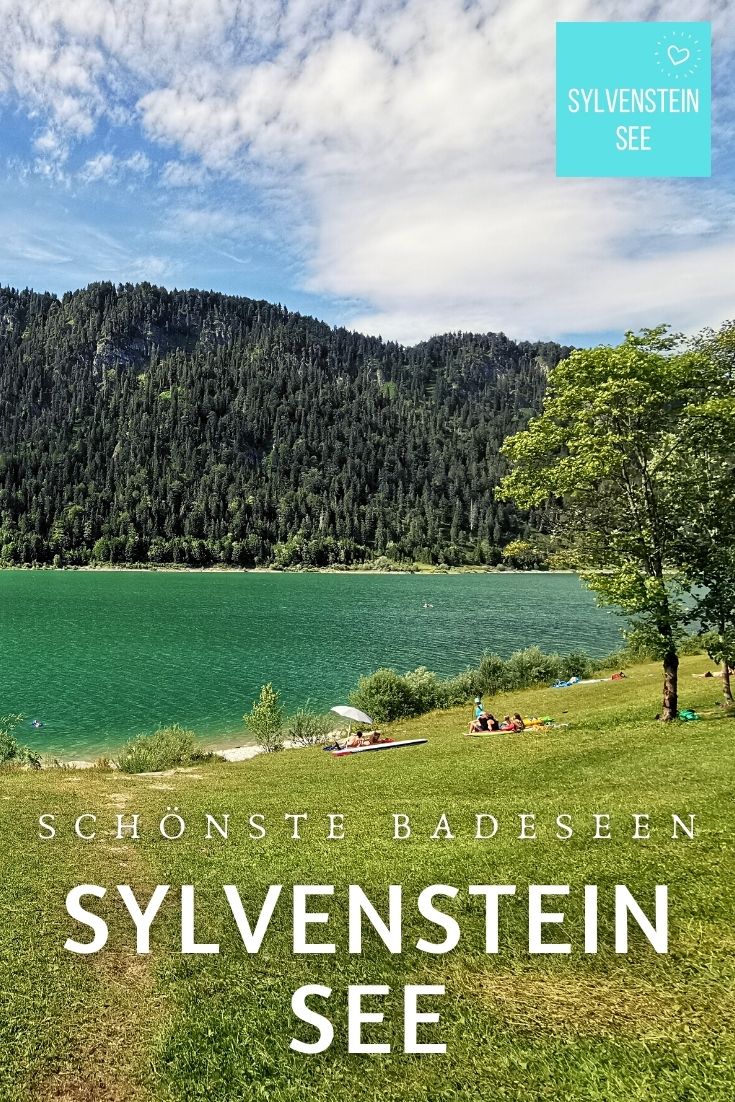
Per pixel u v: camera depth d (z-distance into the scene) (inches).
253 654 2460.6
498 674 1612.9
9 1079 253.6
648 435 768.3
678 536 764.0
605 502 813.2
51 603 4596.5
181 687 1887.3
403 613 4099.4
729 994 280.2
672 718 812.0
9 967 331.9
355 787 676.1
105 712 1598.2
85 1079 253.1
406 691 1369.3
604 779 602.9
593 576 778.2
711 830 444.5
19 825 573.6
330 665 2234.3
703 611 774.5
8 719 1514.5
